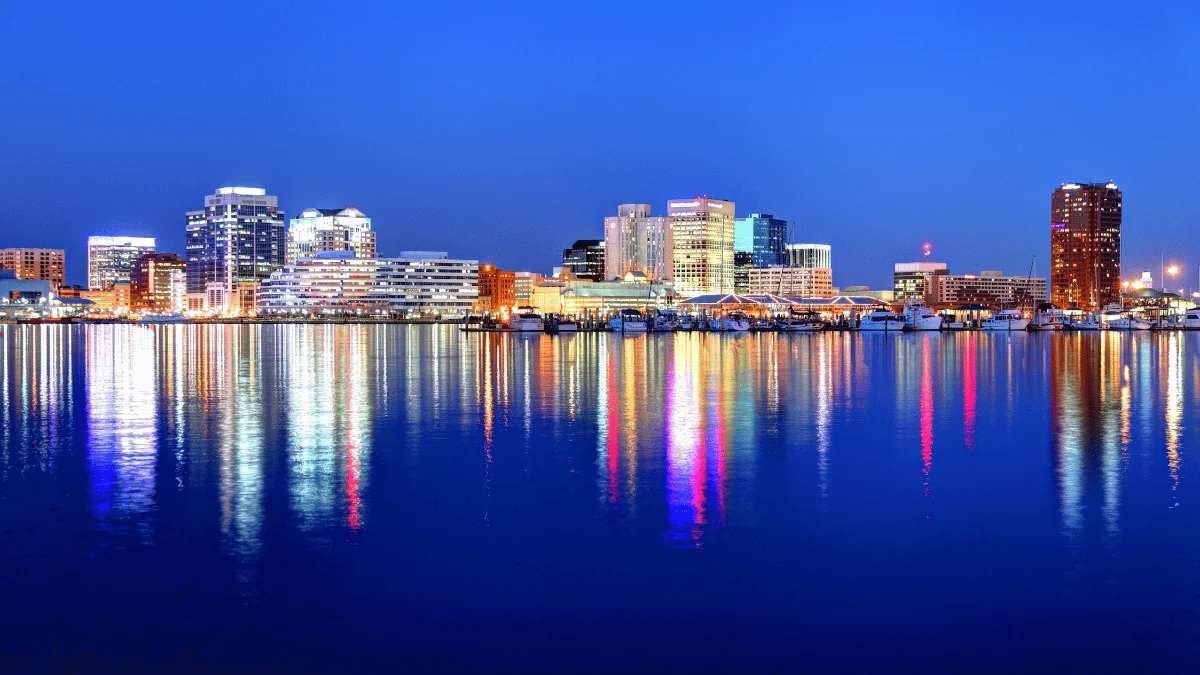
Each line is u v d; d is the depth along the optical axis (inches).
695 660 631.2
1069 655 637.9
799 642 658.2
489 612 711.7
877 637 666.2
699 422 1736.0
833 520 965.2
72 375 3065.9
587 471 1230.9
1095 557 836.0
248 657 636.7
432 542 888.3
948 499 1061.1
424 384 2630.4
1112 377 2901.1
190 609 717.9
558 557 840.3
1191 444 1456.7
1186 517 975.6
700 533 918.4
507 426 1683.1
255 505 1037.2
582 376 2938.0
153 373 3152.1
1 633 675.4
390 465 1278.3
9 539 900.6
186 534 916.6
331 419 1793.8
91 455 1369.3
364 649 648.4
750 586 764.0
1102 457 1334.9
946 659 632.4
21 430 1651.1
